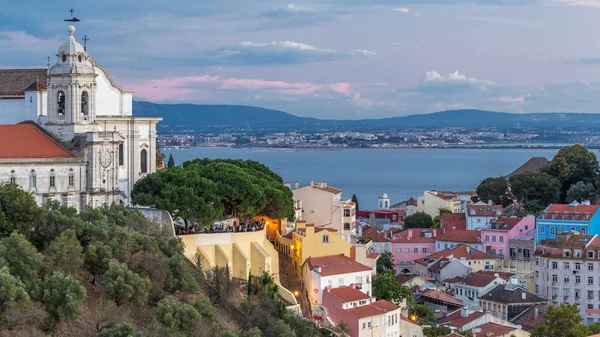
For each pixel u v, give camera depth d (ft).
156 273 567.59
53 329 485.56
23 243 504.84
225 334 538.88
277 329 589.73
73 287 494.59
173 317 528.63
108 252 550.77
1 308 461.37
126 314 527.81
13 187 571.28
